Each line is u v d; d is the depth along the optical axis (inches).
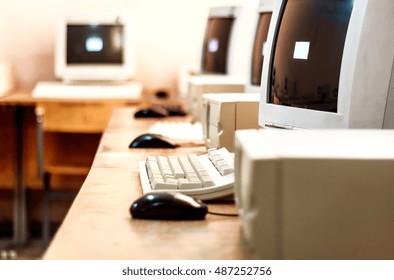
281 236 35.5
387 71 55.3
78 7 170.2
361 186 35.8
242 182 39.6
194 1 172.2
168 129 92.6
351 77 55.6
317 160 35.3
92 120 150.4
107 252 39.2
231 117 73.1
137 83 165.3
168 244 40.9
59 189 167.9
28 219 173.0
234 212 49.1
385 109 55.7
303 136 41.8
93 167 66.8
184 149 79.8
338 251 36.0
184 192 51.6
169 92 166.9
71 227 44.4
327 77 60.7
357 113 56.0
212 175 55.0
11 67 165.5
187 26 173.0
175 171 56.5
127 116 118.2
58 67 158.6
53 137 163.5
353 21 55.8
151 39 173.5
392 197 35.9
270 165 35.0
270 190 35.2
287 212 35.4
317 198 35.5
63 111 149.9
